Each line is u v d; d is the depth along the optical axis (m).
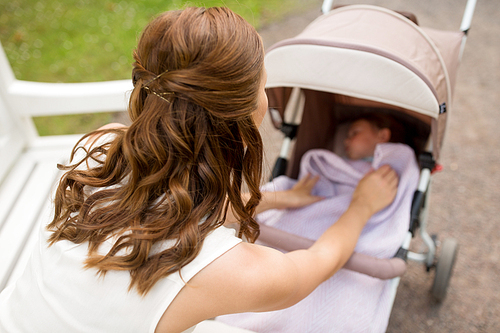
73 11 3.93
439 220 2.25
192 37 0.62
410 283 1.97
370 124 1.81
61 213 0.81
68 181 0.80
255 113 0.77
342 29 1.33
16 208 1.75
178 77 0.62
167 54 0.64
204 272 0.68
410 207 1.50
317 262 0.91
